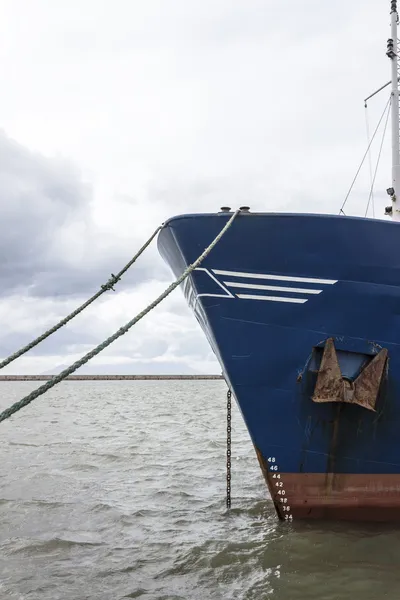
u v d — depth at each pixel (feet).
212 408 116.57
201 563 23.18
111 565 23.38
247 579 21.30
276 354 23.82
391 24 30.66
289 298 23.50
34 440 61.00
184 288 26.86
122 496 35.09
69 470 43.42
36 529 28.43
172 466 44.83
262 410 24.43
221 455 49.70
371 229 22.80
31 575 22.39
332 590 19.89
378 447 24.34
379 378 23.21
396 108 30.76
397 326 23.54
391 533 24.88
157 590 20.72
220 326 23.98
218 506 32.42
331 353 23.15
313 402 23.91
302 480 24.90
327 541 24.00
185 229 23.39
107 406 127.75
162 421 83.66
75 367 18.03
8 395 210.79
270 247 23.17
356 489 24.80
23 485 38.09
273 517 29.81
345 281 23.31
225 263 23.44
